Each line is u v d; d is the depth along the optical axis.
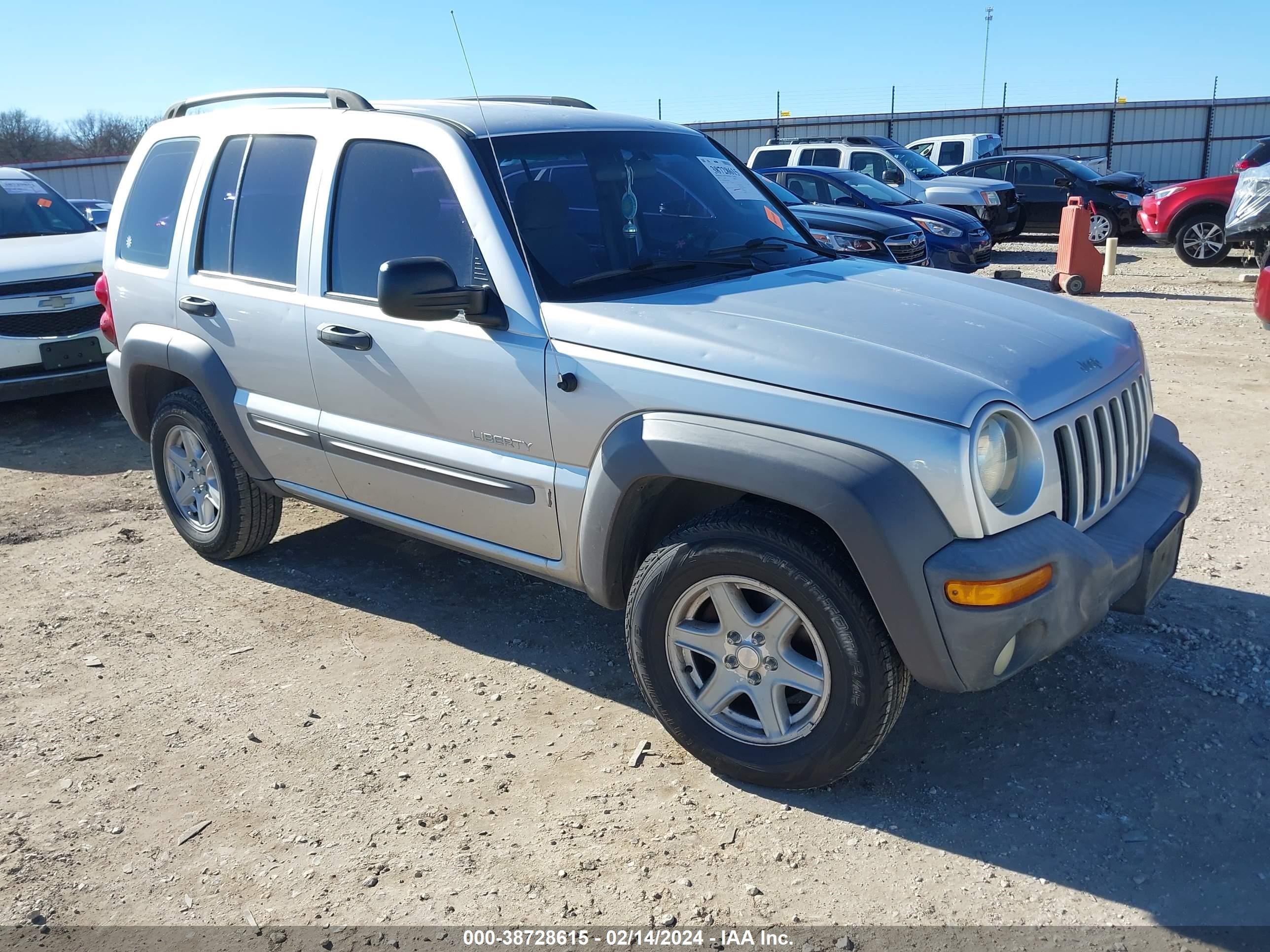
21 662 4.01
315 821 3.01
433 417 3.56
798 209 11.95
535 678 3.79
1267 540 4.71
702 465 2.85
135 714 3.62
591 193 3.64
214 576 4.78
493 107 3.92
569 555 3.34
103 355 7.18
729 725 3.10
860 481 2.63
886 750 3.27
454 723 3.51
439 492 3.64
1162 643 3.82
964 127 29.95
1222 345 8.77
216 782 3.21
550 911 2.63
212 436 4.53
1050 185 18.17
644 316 3.13
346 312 3.75
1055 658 3.73
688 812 3.00
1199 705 3.43
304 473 4.17
